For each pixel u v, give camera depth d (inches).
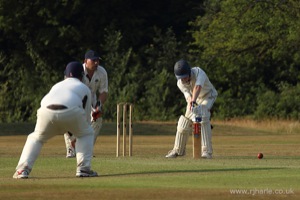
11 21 6978.4
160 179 1807.3
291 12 6653.5
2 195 1549.0
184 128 2466.8
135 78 7017.7
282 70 7086.6
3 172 2022.6
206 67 7047.2
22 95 7150.6
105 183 1727.4
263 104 6889.8
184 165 2138.3
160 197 1521.9
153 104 6948.8
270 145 3501.5
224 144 3619.6
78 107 1843.0
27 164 1861.5
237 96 7096.5
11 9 6963.6
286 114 6830.7
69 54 7160.4
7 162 2333.9
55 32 7032.5
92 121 2401.6
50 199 1499.8
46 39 6998.0
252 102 7007.9
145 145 3501.5
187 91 2442.2
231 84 7106.3
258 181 1774.1
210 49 6875.0
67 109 1829.5
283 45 6692.9
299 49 6702.8
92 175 1882.4
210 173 1936.5
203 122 2425.0
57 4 6929.1
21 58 7273.6
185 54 7160.4
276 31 6692.9
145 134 4859.7
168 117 6870.1
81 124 1859.0
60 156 2598.4
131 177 1854.1
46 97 1851.6
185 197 1524.4
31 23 7042.3
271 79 7130.9
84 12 7037.4
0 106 7086.6
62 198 1512.1
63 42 7081.7
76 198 1513.3
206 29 7047.2
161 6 7431.1
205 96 2442.2
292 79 7116.1
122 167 2081.7
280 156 2625.5
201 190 1614.2
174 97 7042.3
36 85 7150.6
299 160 2379.4
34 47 7116.1
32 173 1971.0
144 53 7234.3
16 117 7052.2
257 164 2192.4
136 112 6884.8
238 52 6850.4
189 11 7411.4
